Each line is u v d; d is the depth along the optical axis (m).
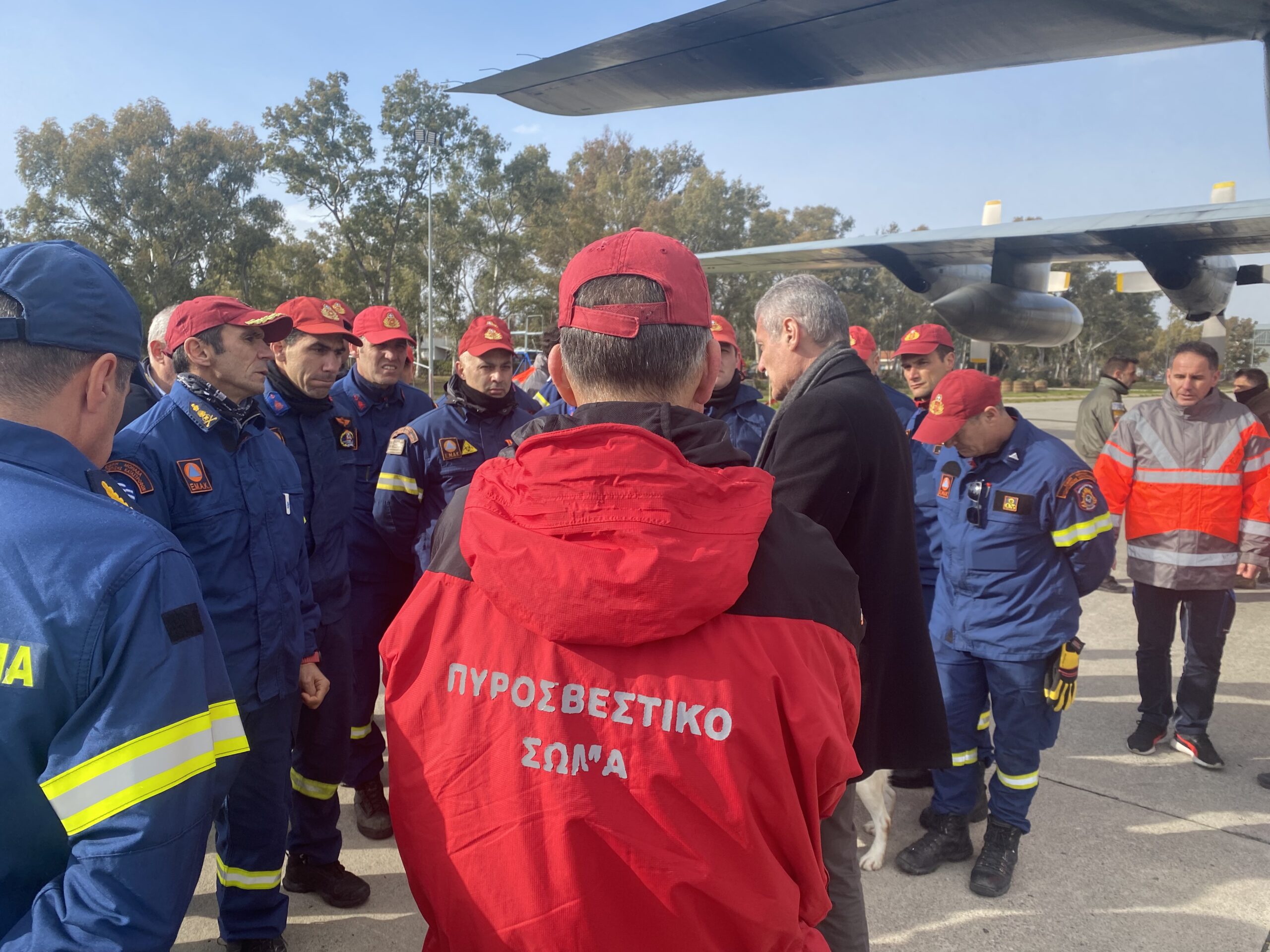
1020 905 2.65
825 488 1.77
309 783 2.65
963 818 2.93
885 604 1.86
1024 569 2.70
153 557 0.94
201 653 0.97
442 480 3.25
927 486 3.57
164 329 3.43
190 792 0.92
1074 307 5.61
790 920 0.82
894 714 1.87
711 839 0.79
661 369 0.96
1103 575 2.67
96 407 1.05
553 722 0.80
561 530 0.82
